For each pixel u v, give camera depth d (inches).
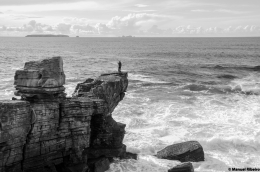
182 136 938.7
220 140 895.1
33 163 621.0
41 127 620.1
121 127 777.6
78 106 666.2
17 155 591.8
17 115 569.3
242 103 1357.0
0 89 1528.1
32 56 3641.7
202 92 1614.2
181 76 2278.5
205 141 892.0
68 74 2212.1
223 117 1128.2
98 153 755.4
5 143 564.1
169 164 757.9
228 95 1541.6
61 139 658.8
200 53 4726.9
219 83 1963.6
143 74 2357.3
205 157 804.0
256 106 1298.0
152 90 1636.3
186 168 678.5
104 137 759.7
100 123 751.7
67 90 1529.3
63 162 676.7
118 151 770.2
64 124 657.0
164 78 2160.4
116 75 924.0
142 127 1019.9
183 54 4557.1
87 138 690.8
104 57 3875.5
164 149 808.3
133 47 6943.9
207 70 2618.1
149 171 719.7
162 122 1063.6
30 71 617.3
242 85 1814.7
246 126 1027.3
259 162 780.6
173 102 1348.4
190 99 1422.2
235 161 783.1
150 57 3996.1
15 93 633.0
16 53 4128.9
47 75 620.4
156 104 1305.4
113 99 858.8
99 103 709.3
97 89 797.2
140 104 1299.2
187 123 1052.5
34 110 607.2
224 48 6190.9
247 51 5113.2
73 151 678.5
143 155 809.5
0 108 547.8
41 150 629.0
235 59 3639.3
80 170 675.4
